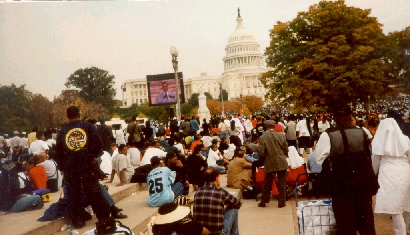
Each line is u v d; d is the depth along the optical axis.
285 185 10.83
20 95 37.50
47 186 10.77
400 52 29.08
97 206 7.87
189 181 12.15
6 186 8.57
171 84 32.19
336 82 30.27
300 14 33.91
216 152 16.95
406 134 7.09
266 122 11.02
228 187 12.77
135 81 97.50
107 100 72.38
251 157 15.22
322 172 6.12
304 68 32.47
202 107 53.09
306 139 20.09
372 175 5.93
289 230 8.58
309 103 32.59
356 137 5.98
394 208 6.80
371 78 29.94
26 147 21.52
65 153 7.57
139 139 20.25
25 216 8.18
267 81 38.03
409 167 6.86
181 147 17.48
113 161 11.96
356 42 31.91
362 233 6.04
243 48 151.75
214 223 6.43
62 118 45.59
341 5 32.03
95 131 7.71
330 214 6.30
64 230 7.82
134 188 11.73
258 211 10.55
